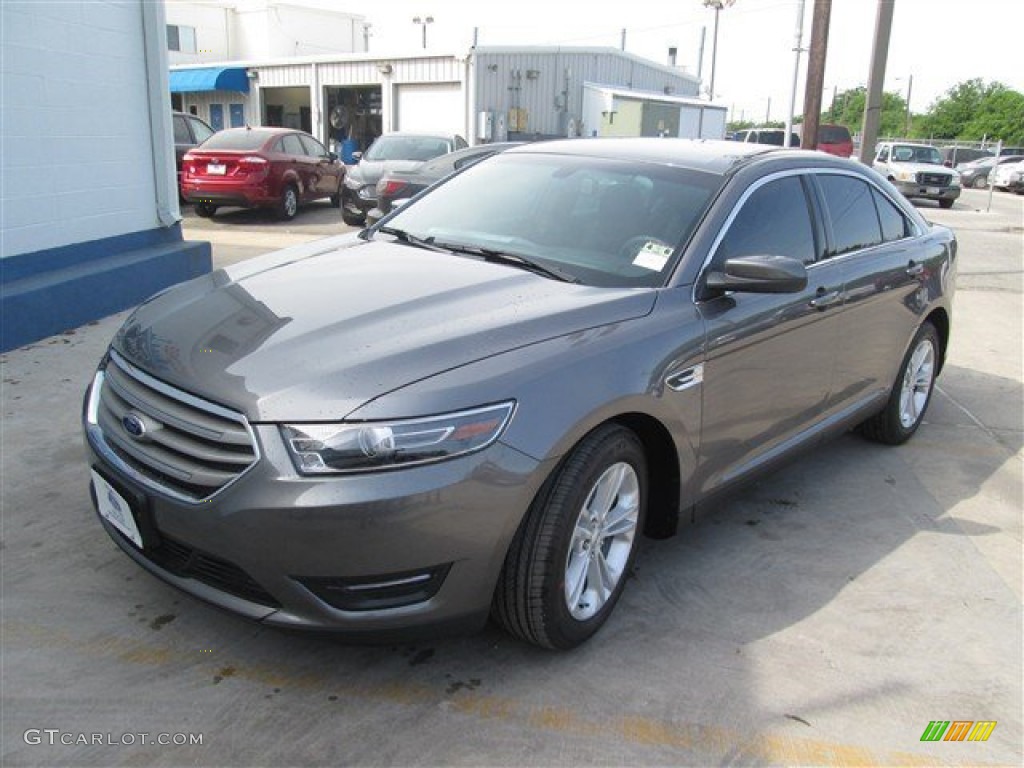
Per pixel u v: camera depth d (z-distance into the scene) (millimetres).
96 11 7254
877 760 2738
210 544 2639
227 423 2646
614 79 29141
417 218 4246
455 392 2650
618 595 3314
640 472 3266
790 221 4105
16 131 6469
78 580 3400
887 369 4977
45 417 4969
